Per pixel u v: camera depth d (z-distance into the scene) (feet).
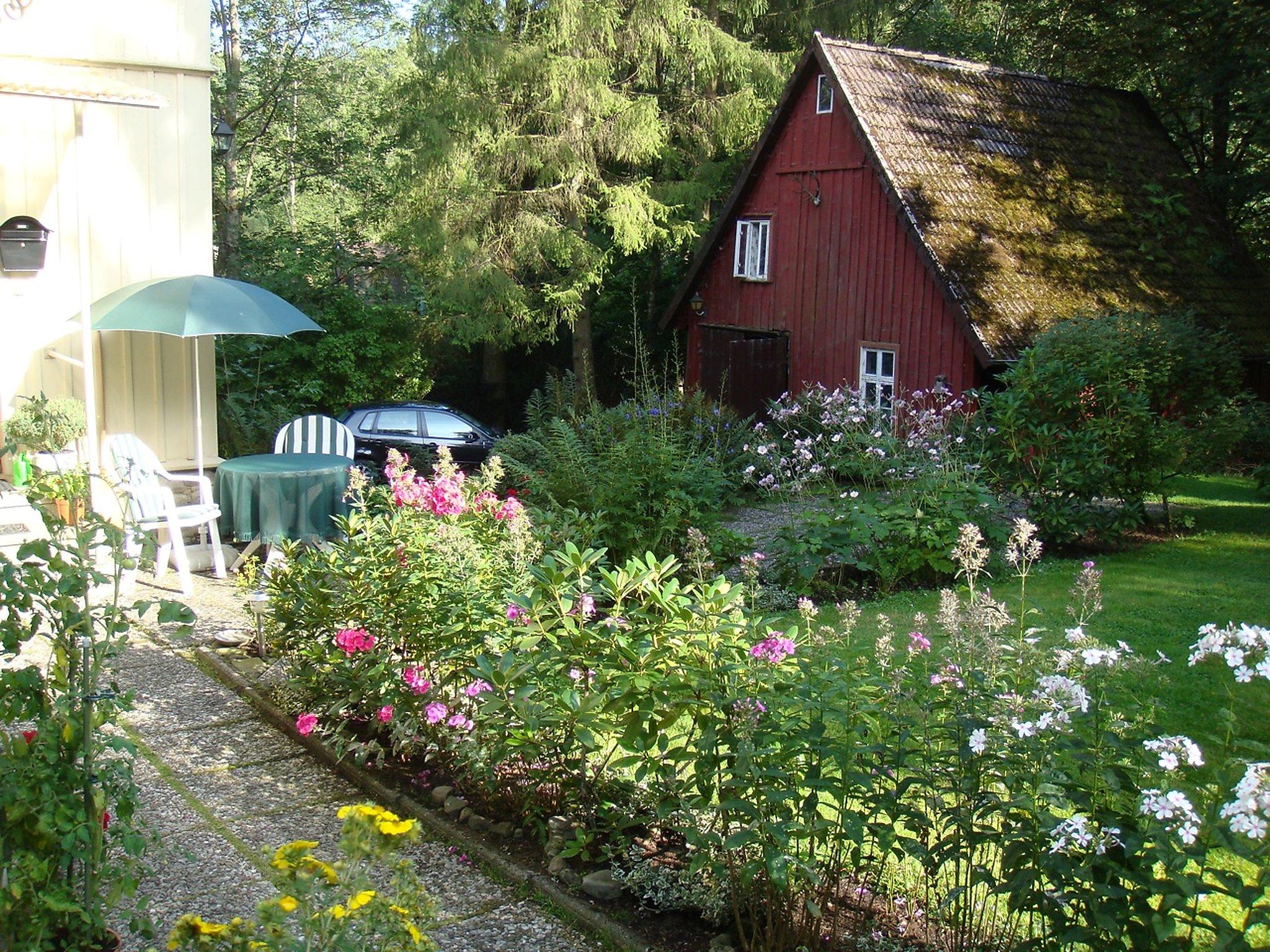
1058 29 66.85
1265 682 21.25
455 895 13.66
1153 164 61.98
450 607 16.65
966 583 30.09
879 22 74.38
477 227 66.69
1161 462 34.65
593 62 63.16
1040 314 49.19
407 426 53.72
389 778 16.93
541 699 14.46
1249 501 42.93
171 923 12.59
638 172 70.74
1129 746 10.36
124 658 22.47
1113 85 68.80
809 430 45.29
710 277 65.10
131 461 19.29
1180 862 9.41
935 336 51.01
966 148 54.85
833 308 56.59
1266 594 28.50
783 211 59.41
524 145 65.10
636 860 13.85
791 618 26.71
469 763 15.74
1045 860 9.93
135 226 30.96
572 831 14.69
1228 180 61.41
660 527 29.76
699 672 12.82
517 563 18.03
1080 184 57.31
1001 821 10.82
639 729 13.16
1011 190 54.39
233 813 15.83
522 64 63.16
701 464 33.63
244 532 28.55
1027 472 35.04
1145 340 36.86
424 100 66.44
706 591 14.10
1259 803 8.59
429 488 19.97
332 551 19.40
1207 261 58.03
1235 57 58.23
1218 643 10.16
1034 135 58.18
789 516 36.63
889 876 13.10
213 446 32.65
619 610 14.69
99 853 10.73
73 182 30.01
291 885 8.50
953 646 12.86
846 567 31.45
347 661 17.79
